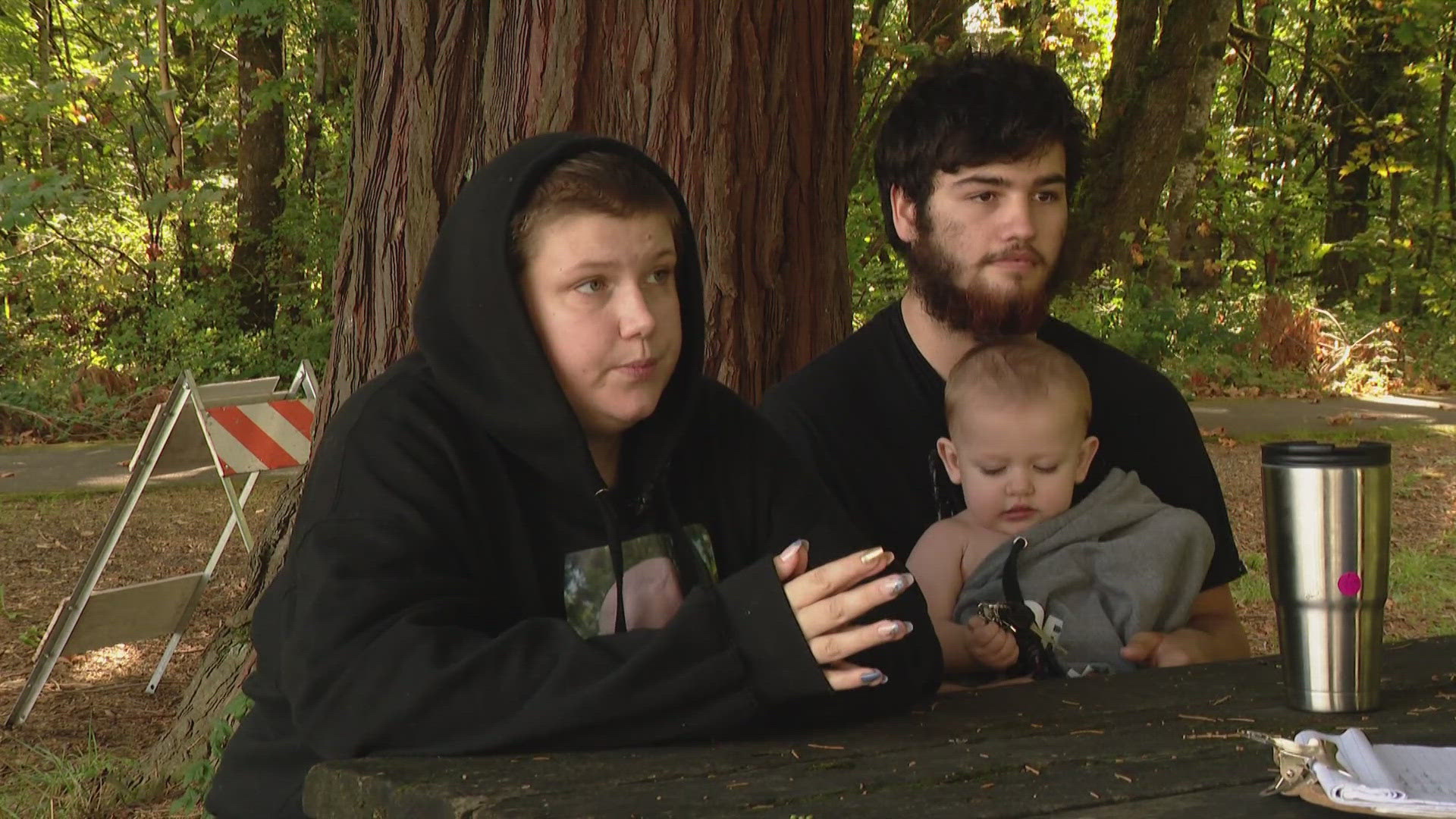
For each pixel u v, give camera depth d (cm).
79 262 1462
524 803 136
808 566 204
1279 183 2183
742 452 209
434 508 176
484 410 183
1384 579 175
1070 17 1653
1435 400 1513
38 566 709
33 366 1273
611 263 181
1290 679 179
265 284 1462
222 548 520
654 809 134
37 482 933
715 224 348
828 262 372
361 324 367
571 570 192
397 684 160
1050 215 264
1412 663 206
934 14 1532
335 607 166
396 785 143
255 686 195
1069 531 259
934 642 194
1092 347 284
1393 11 2030
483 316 180
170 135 1467
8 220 1132
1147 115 1664
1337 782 134
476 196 183
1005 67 262
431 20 350
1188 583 265
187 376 508
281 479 950
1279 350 1606
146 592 497
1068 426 259
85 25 1666
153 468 500
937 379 275
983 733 169
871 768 150
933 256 264
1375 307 2166
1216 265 1808
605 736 159
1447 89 2183
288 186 1462
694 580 198
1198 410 1369
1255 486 962
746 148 353
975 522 264
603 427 191
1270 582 180
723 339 351
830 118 371
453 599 172
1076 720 176
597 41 341
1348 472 171
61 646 480
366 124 366
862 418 271
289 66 1614
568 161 183
